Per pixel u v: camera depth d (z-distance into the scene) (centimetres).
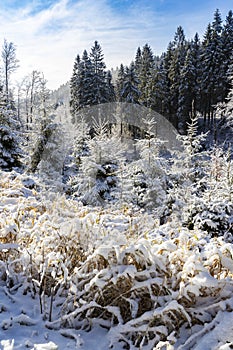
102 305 198
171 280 201
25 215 355
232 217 591
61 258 215
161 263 201
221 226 581
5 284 236
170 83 3522
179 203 865
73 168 1309
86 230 250
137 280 200
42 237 263
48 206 393
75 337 172
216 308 185
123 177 869
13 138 1201
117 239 233
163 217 899
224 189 686
